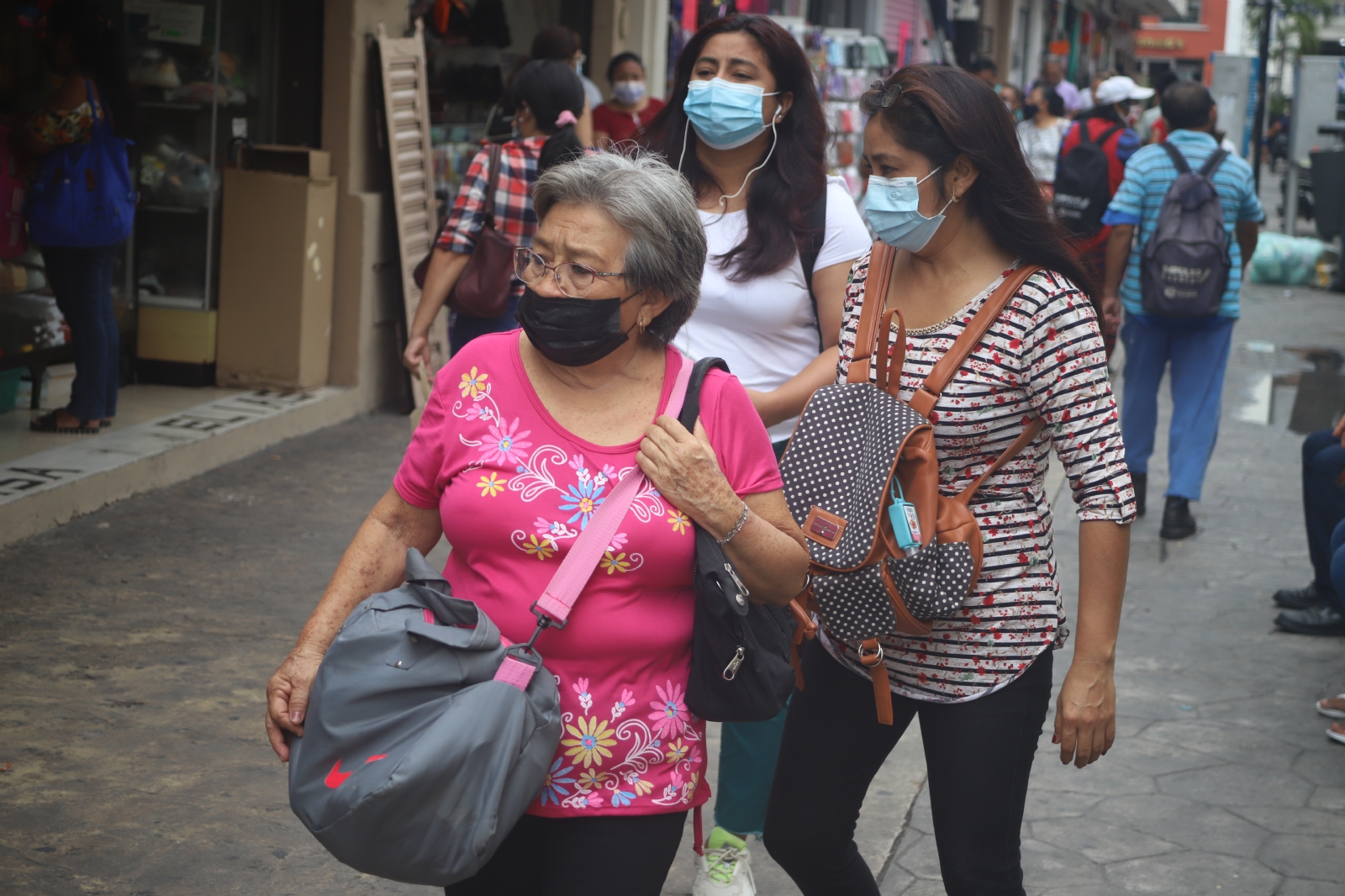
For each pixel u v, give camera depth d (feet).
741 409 7.23
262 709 13.61
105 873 10.46
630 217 6.68
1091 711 7.78
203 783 12.03
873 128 8.07
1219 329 21.88
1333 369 38.73
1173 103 21.93
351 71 25.58
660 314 7.16
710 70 10.55
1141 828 12.32
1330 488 17.21
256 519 19.83
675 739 7.04
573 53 25.25
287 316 25.20
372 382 27.17
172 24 24.52
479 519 6.84
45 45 21.67
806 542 7.97
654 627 6.89
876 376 8.31
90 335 21.34
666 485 6.72
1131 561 20.88
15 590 16.22
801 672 8.55
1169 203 21.24
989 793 7.92
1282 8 171.12
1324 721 14.88
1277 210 108.37
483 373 7.08
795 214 10.46
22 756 12.19
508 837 7.23
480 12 31.14
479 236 17.84
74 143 20.31
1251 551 21.53
